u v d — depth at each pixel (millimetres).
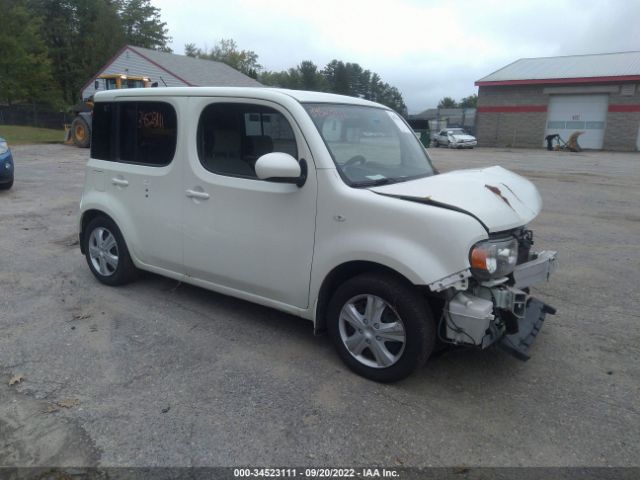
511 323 3484
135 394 3451
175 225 4562
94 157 5305
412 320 3389
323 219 3664
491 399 3463
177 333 4348
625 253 6996
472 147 35438
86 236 5512
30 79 42219
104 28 47344
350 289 3621
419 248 3270
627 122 33156
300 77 85812
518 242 3705
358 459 2883
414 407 3354
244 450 2936
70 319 4605
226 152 4191
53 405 3312
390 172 4078
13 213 8969
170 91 4512
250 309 4855
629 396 3529
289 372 3752
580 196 11961
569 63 37938
